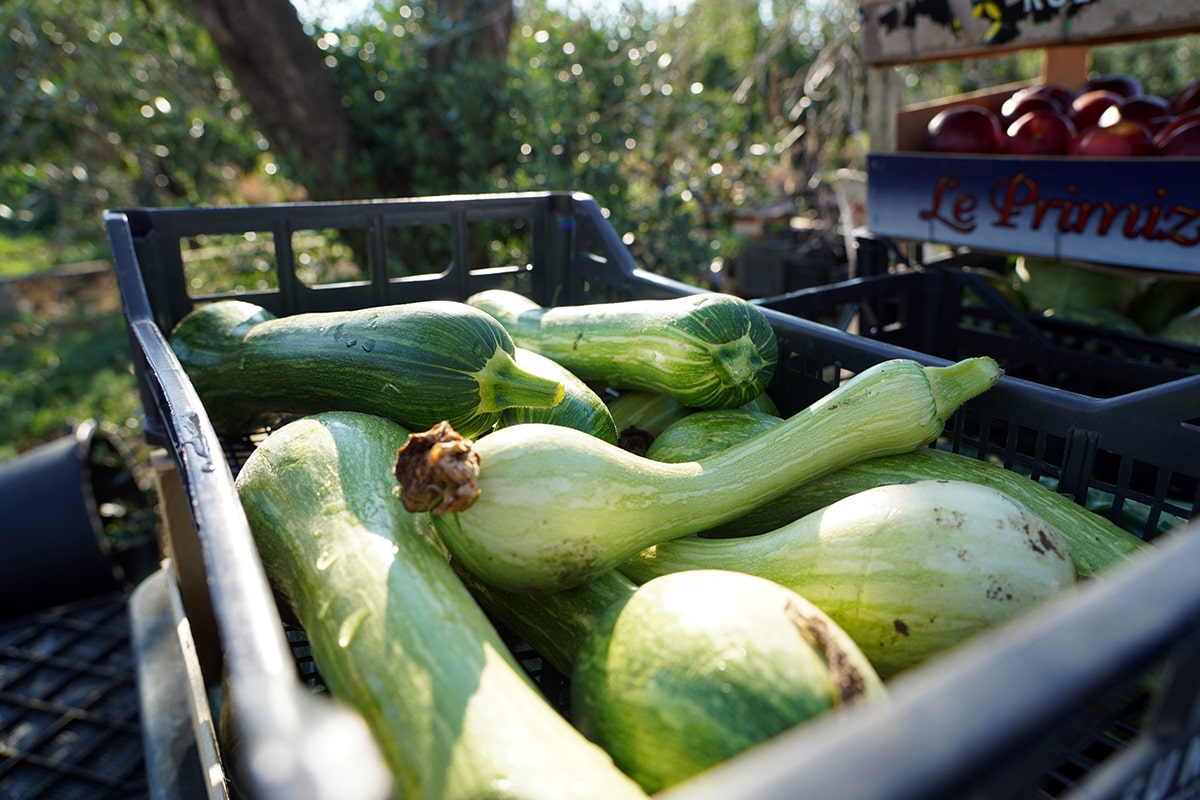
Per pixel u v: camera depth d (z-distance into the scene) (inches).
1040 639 19.5
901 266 140.3
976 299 122.5
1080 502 56.4
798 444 55.4
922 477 56.9
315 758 18.6
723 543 51.4
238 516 35.4
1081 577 50.3
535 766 33.3
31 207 290.5
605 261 93.4
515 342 79.2
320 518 46.9
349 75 178.5
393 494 48.3
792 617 38.3
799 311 98.5
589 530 45.4
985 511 46.0
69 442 147.6
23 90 228.1
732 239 188.9
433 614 39.9
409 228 173.6
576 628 47.0
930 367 59.6
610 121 187.3
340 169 171.3
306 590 44.3
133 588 151.3
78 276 330.6
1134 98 128.1
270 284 180.4
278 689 22.9
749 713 35.4
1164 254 95.4
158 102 213.8
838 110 199.2
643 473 49.2
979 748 17.2
